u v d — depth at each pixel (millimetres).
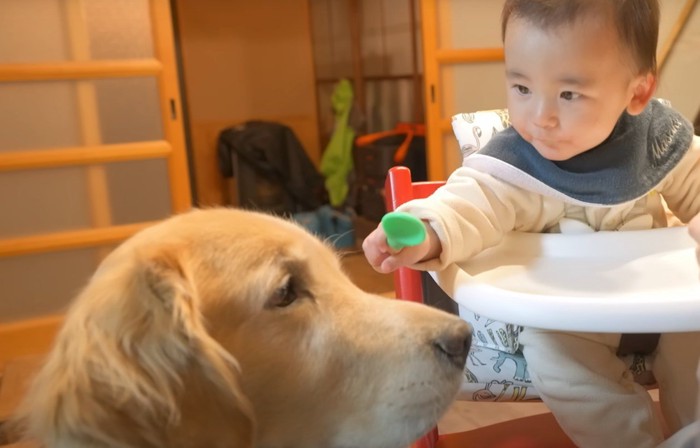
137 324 736
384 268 831
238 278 813
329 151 4723
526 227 958
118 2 2867
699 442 774
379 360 834
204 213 915
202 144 4930
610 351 953
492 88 3377
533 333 949
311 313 837
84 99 2873
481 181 913
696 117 3123
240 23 4969
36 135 2834
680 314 661
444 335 855
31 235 2865
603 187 892
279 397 820
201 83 4914
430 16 3213
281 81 5145
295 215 4441
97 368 715
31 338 2834
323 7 5043
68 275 2922
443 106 3314
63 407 710
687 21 3090
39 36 2795
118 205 2967
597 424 906
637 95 867
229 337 801
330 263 912
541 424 1261
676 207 1001
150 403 710
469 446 1203
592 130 844
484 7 3293
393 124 4590
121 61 2896
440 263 836
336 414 835
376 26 4633
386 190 1208
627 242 854
